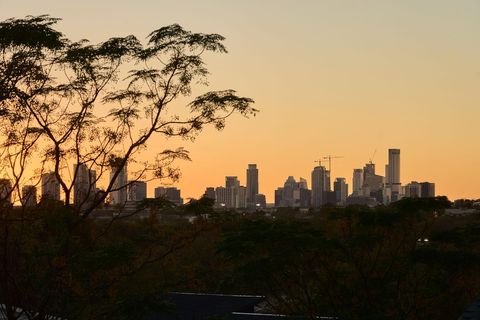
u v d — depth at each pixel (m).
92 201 22.00
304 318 29.62
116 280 21.56
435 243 30.72
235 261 29.09
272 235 27.17
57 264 18.64
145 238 22.78
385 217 29.64
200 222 23.41
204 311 34.47
